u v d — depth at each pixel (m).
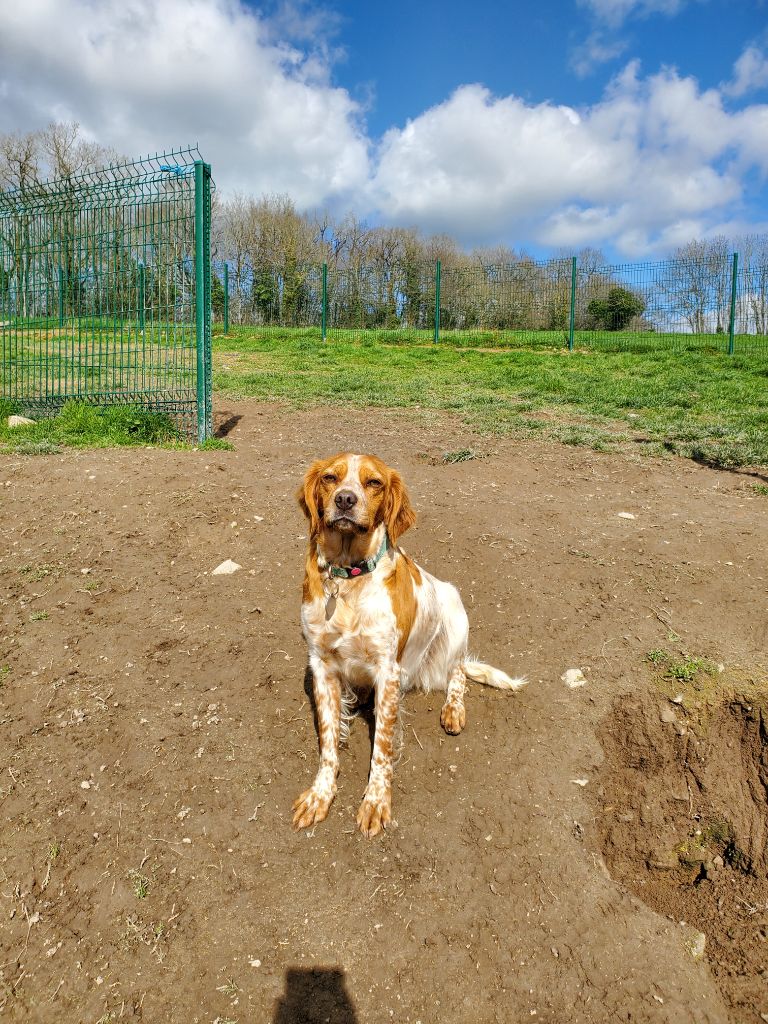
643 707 3.49
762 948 2.57
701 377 13.66
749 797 3.19
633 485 6.55
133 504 5.64
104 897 2.53
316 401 11.20
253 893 2.55
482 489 6.33
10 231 8.92
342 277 34.03
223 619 4.21
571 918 2.50
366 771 3.13
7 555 4.89
